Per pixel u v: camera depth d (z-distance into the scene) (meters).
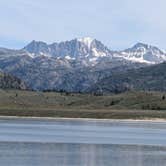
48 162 174.00
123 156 192.38
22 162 172.00
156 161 181.00
